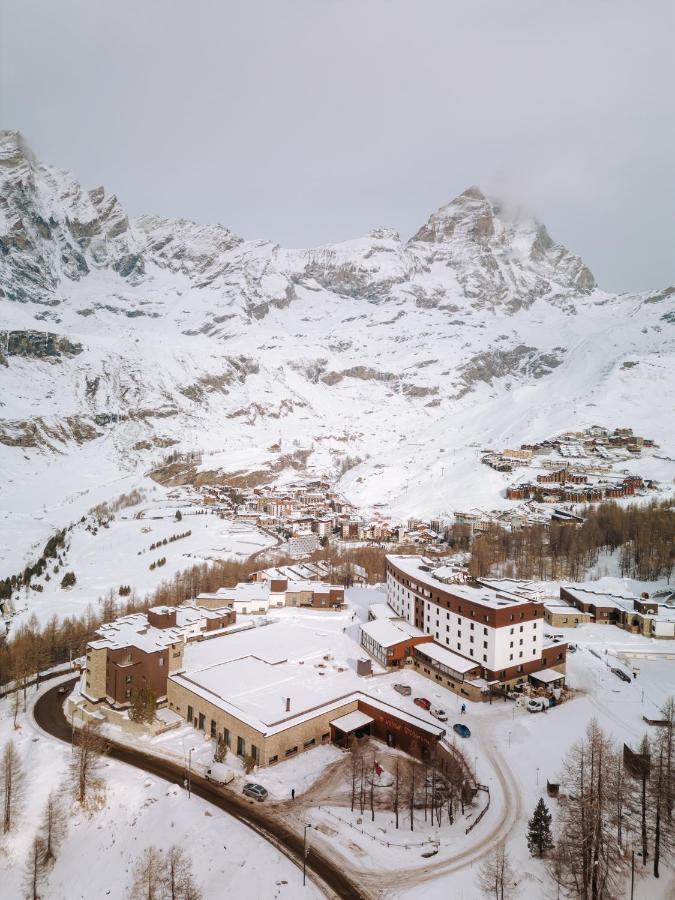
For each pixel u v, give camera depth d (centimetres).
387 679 14112
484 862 8300
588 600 19075
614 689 13925
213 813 9444
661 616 17738
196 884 8188
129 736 11906
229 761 11050
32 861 9031
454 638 14762
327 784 10400
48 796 10069
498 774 10462
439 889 7794
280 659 14688
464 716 12444
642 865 8225
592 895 7600
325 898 7744
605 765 8825
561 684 14062
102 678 13088
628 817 8912
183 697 12762
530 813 9406
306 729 11506
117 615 18738
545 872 8094
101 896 8431
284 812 9531
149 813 9600
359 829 9062
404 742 11550
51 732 12094
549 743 11444
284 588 19862
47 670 15462
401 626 16512
